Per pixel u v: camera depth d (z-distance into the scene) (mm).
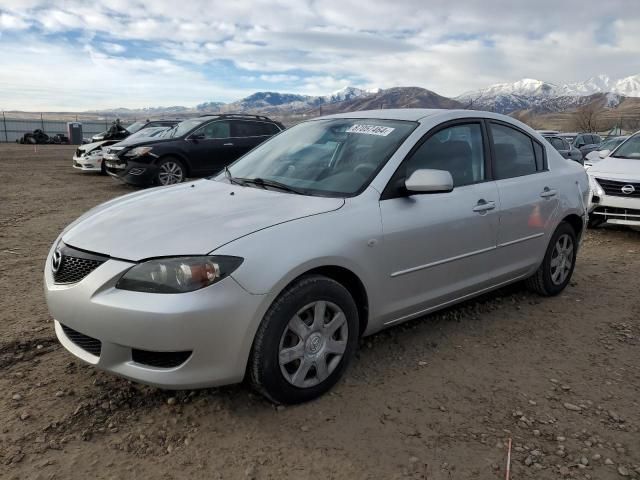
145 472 2449
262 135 12836
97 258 2797
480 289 4148
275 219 2955
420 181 3307
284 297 2818
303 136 4266
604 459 2631
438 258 3658
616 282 5566
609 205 7578
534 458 2623
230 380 2756
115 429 2758
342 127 4113
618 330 4270
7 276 5219
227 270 2648
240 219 2957
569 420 2967
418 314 3715
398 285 3439
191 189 3771
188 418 2869
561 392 3275
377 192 3359
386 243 3285
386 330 4094
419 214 3494
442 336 4039
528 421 2941
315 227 2986
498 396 3201
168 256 2656
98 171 17031
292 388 2930
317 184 3523
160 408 2955
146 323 2570
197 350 2623
